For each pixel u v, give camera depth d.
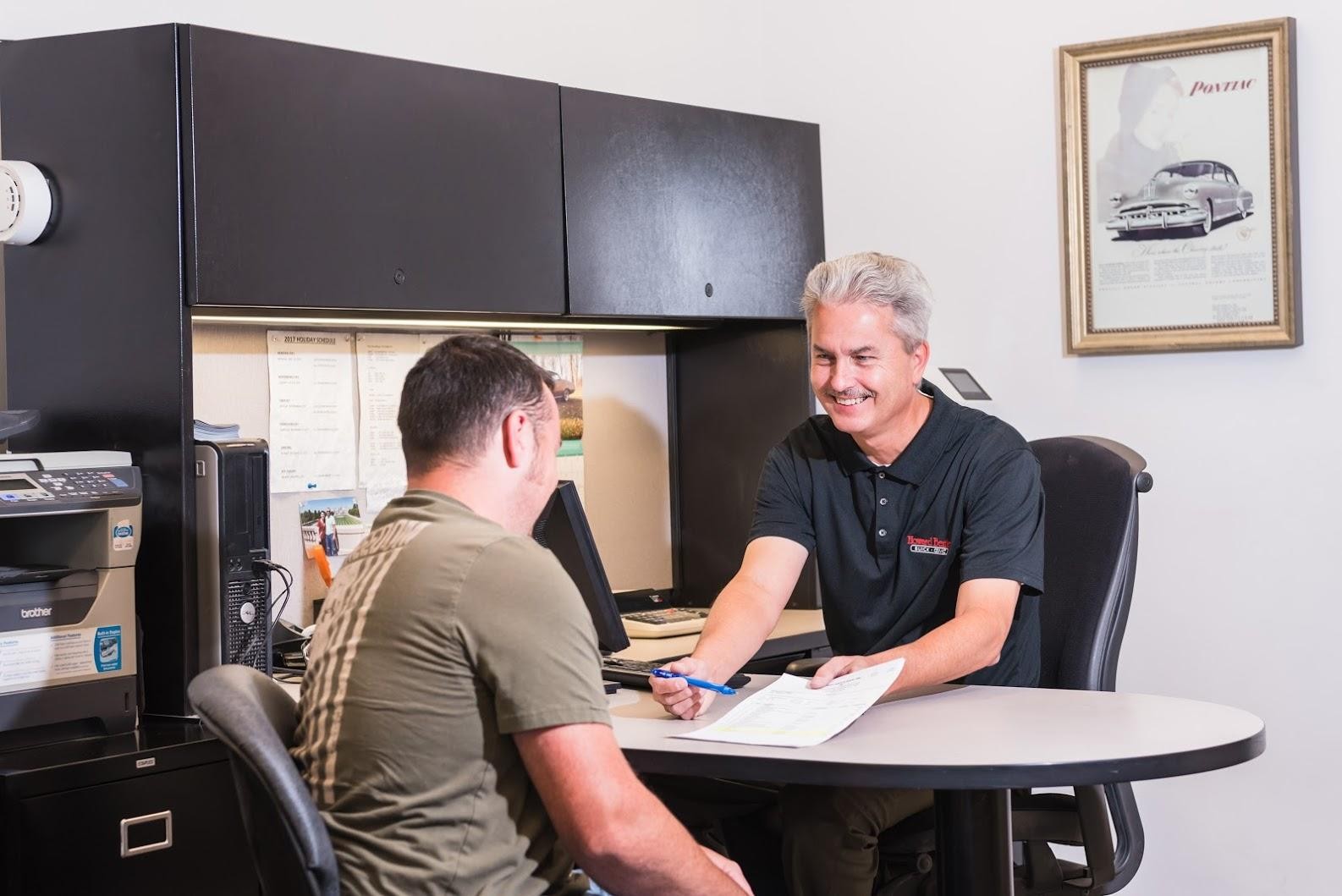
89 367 2.34
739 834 2.51
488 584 1.39
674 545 3.59
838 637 2.41
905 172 3.55
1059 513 2.32
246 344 2.74
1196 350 3.18
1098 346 3.28
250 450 2.29
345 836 1.39
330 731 1.42
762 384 3.40
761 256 3.21
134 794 2.05
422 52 3.08
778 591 2.31
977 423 2.29
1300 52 3.07
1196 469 3.20
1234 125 3.12
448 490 1.54
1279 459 3.11
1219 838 3.17
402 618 1.40
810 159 3.32
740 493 3.46
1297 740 3.09
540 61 3.31
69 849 1.97
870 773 1.57
